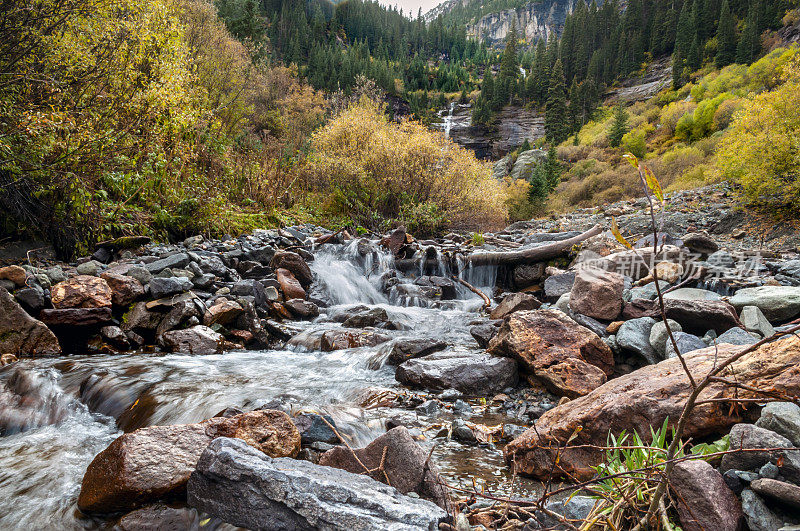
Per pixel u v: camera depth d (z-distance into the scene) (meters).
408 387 4.22
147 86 7.07
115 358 4.54
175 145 8.23
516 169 45.34
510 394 4.08
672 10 81.81
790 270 6.21
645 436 2.47
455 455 3.00
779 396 1.18
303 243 9.20
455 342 5.42
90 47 6.50
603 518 1.85
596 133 58.16
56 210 5.96
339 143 13.80
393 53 129.50
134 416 3.37
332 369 4.65
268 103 22.48
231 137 13.61
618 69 83.12
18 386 3.72
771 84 33.62
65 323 4.79
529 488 2.58
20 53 5.52
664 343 3.88
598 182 30.47
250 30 29.58
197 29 13.69
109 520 2.22
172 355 4.84
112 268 5.77
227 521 2.07
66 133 5.93
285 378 4.26
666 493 1.72
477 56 154.25
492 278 8.86
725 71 46.38
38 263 5.59
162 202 7.68
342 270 8.34
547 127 70.25
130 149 6.91
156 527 2.12
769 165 9.87
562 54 99.50
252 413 2.71
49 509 2.31
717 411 2.35
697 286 6.01
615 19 104.38
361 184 12.73
